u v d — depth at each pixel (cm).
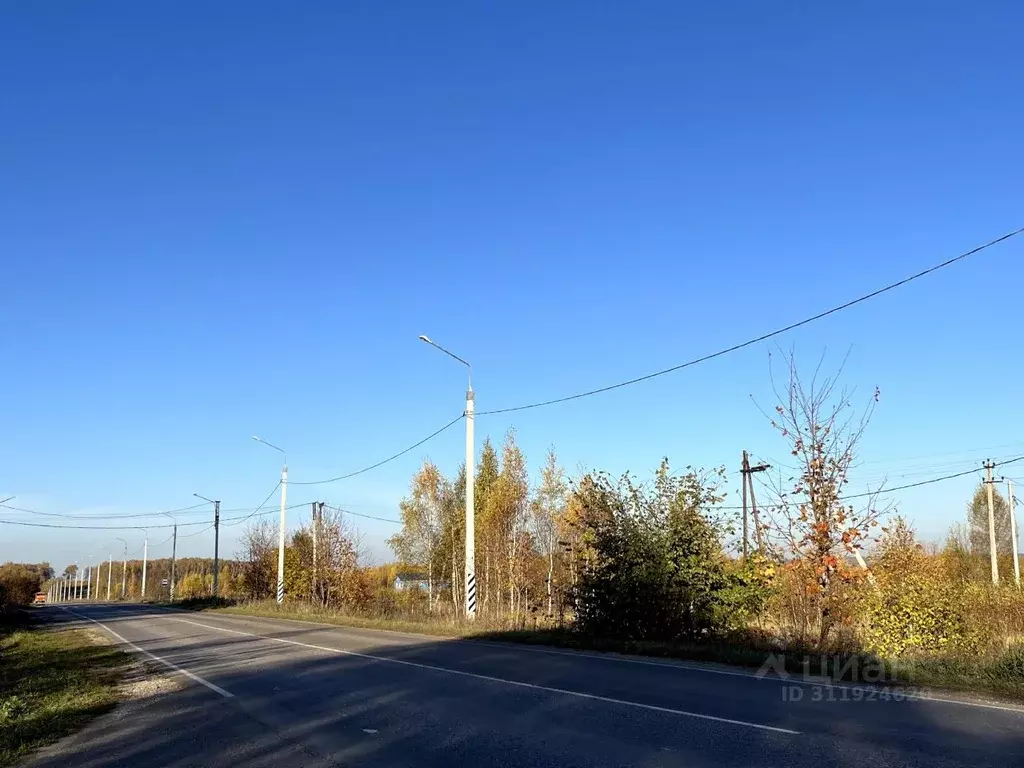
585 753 811
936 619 1438
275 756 858
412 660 1703
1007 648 1346
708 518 2044
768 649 1652
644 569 1978
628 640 1953
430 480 4906
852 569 1560
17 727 1074
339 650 1972
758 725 920
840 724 912
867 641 1493
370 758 827
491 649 1927
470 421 2661
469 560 2603
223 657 1930
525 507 3859
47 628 3762
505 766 772
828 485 1587
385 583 6206
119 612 5472
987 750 774
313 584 4309
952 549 4547
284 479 4481
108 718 1162
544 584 3481
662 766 746
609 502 2114
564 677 1384
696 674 1398
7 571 11475
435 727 973
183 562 14400
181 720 1111
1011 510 4562
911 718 938
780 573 1752
